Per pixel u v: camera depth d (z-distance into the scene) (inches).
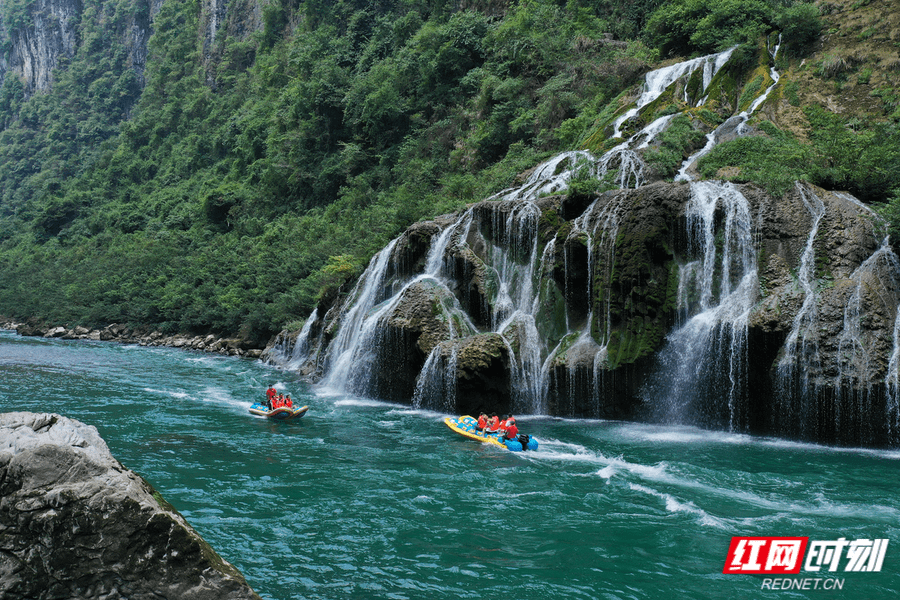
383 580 327.9
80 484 206.7
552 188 1053.8
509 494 470.0
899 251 673.0
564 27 1688.0
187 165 3376.0
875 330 625.0
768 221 732.0
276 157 2461.9
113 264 2395.4
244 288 1811.0
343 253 1611.7
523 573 340.2
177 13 4694.9
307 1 3006.9
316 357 1138.7
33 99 5689.0
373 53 2393.0
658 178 962.1
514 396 791.7
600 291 799.1
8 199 4879.4
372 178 2052.2
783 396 650.2
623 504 448.8
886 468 541.6
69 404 803.4
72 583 200.5
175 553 207.6
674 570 346.0
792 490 482.9
